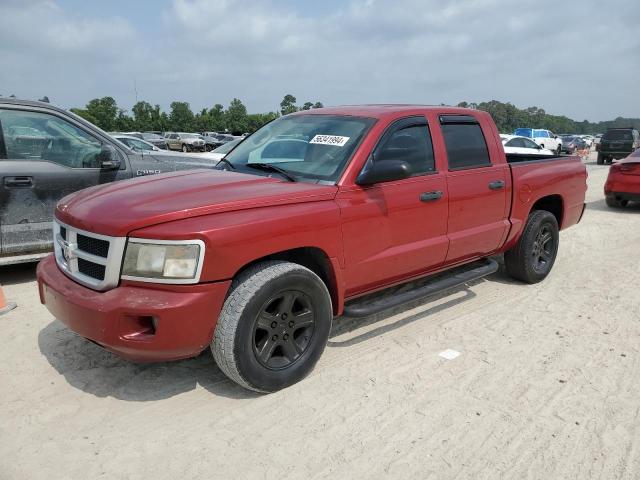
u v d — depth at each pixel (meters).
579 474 2.76
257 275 3.21
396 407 3.34
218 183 3.59
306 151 4.07
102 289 3.08
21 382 3.54
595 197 13.57
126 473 2.71
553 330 4.57
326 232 3.52
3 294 4.94
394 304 4.07
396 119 4.17
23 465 2.75
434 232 4.36
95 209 3.29
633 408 3.38
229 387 3.54
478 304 5.16
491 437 3.06
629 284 5.89
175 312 2.94
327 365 3.87
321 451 2.90
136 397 3.40
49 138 5.61
